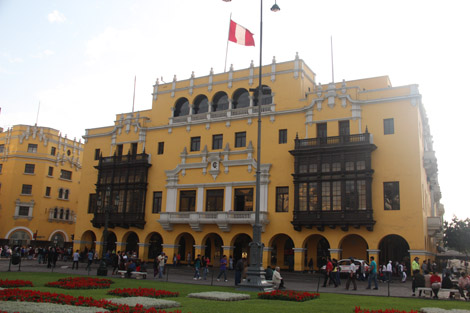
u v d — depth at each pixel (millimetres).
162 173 48406
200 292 21156
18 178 67562
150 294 18234
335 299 20078
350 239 39375
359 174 36719
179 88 49938
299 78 42594
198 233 44188
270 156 42156
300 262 38281
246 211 40844
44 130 71500
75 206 74875
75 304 14188
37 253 59938
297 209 38688
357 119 38500
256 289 22719
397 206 35656
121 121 53156
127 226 48719
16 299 14812
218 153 44812
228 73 46844
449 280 23828
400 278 34094
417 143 35781
